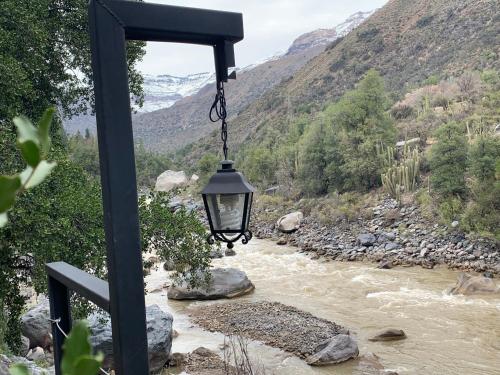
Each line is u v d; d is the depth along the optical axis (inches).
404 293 557.6
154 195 352.2
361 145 1036.5
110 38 66.1
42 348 401.7
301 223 977.5
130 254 67.4
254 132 3036.4
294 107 2935.5
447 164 772.0
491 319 460.8
